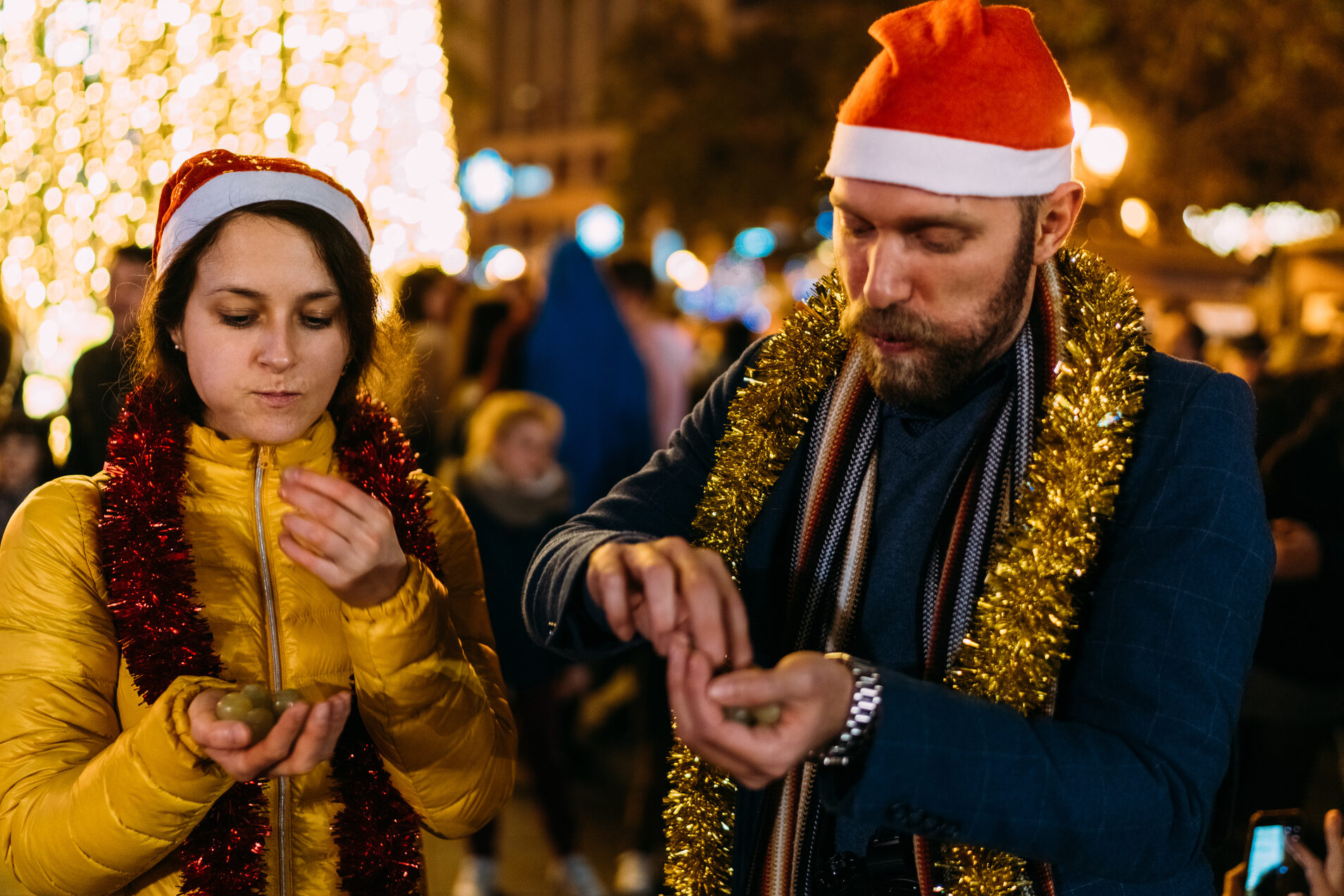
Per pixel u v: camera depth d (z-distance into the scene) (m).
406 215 4.43
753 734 0.99
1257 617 1.18
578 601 1.23
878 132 1.19
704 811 1.42
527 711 3.89
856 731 1.04
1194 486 1.21
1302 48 11.23
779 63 16.11
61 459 3.45
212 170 1.47
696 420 1.60
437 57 4.37
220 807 1.43
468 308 5.37
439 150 4.45
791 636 1.40
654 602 1.05
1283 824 1.81
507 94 39.69
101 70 3.54
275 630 1.52
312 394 1.48
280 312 1.44
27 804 1.33
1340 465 2.88
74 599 1.44
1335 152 11.62
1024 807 1.04
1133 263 7.36
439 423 4.51
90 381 3.09
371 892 1.47
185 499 1.52
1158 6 11.34
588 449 5.11
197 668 1.43
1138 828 1.06
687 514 1.55
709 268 19.78
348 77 3.93
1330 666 2.88
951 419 1.36
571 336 5.09
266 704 1.20
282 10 3.75
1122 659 1.16
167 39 3.58
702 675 1.01
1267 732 2.98
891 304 1.23
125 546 1.45
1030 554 1.23
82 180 3.56
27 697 1.39
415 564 1.37
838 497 1.40
